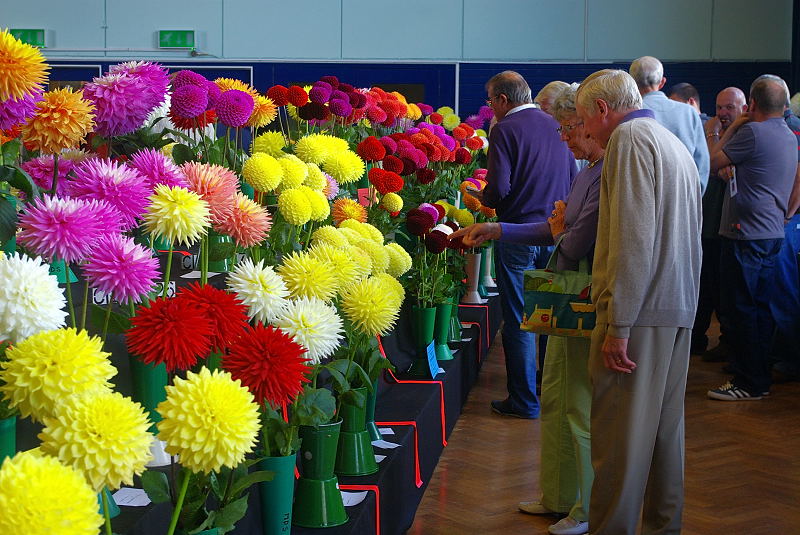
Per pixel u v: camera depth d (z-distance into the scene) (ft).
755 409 16.60
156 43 32.12
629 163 8.20
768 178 16.76
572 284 9.45
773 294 19.03
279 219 7.12
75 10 31.94
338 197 9.85
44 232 4.32
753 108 17.13
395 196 10.57
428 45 32.04
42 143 5.28
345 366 7.02
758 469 13.23
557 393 10.73
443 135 15.43
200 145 7.45
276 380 4.25
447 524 10.71
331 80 11.55
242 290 5.10
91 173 4.93
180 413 3.57
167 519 5.25
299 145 8.47
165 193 4.85
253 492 6.15
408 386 12.02
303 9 32.01
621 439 8.48
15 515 2.72
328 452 7.13
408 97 32.27
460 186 16.17
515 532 10.50
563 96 10.00
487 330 18.79
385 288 7.30
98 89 6.01
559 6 31.58
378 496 8.02
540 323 9.55
